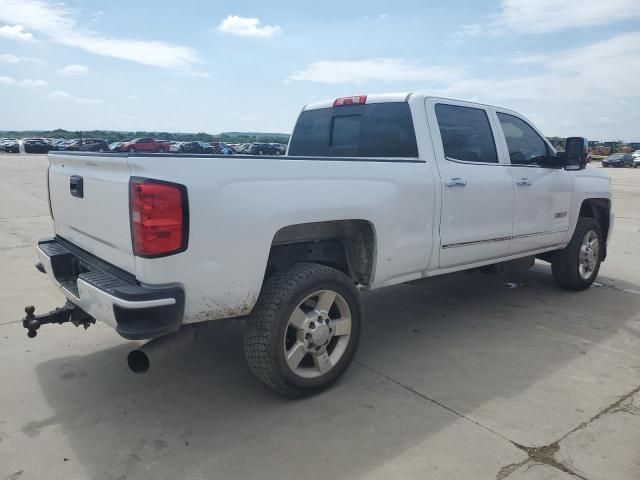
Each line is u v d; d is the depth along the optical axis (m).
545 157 5.26
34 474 2.61
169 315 2.70
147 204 2.60
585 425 3.06
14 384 3.54
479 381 3.63
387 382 3.62
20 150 53.56
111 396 3.40
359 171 3.50
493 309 5.25
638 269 7.11
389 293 5.82
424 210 3.95
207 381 3.63
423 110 4.21
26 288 5.70
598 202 6.11
